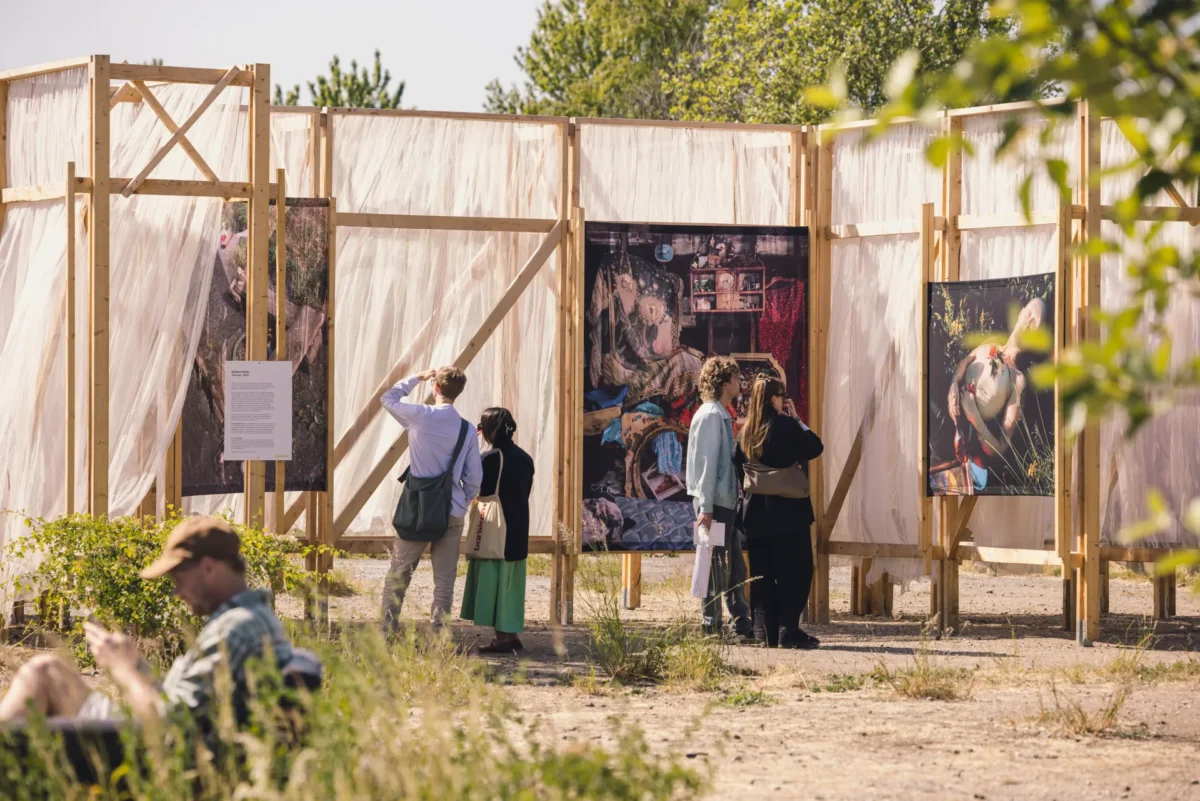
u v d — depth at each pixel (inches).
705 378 514.6
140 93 519.5
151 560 419.8
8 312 506.6
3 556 481.1
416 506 468.4
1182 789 284.7
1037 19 96.7
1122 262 538.3
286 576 440.5
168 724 204.8
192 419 518.3
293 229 531.8
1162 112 97.1
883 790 281.9
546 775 200.1
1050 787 285.7
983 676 439.2
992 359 533.0
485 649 483.8
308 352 533.3
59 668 235.1
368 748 199.0
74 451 481.1
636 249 583.5
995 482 534.6
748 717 365.4
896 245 589.3
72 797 192.7
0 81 516.7
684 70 2054.6
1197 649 510.9
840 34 1555.1
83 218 493.0
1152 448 569.3
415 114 585.0
